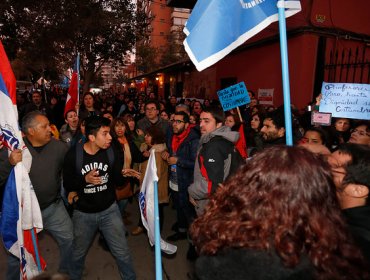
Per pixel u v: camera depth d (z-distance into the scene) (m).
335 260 1.01
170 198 6.24
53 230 3.09
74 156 2.89
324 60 9.09
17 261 2.95
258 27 2.36
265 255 1.01
